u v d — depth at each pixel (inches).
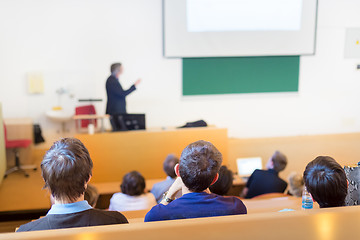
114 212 43.1
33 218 144.9
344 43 223.3
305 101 226.5
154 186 109.7
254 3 207.5
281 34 213.3
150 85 208.5
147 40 204.2
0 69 193.9
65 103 201.5
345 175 47.1
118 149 155.6
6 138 175.6
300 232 18.5
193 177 45.2
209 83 213.8
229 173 84.7
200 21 205.0
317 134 231.1
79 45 199.0
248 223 19.6
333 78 227.0
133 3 199.6
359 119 233.9
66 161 40.6
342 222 19.7
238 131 222.1
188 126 170.6
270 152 199.2
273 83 220.4
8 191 158.4
